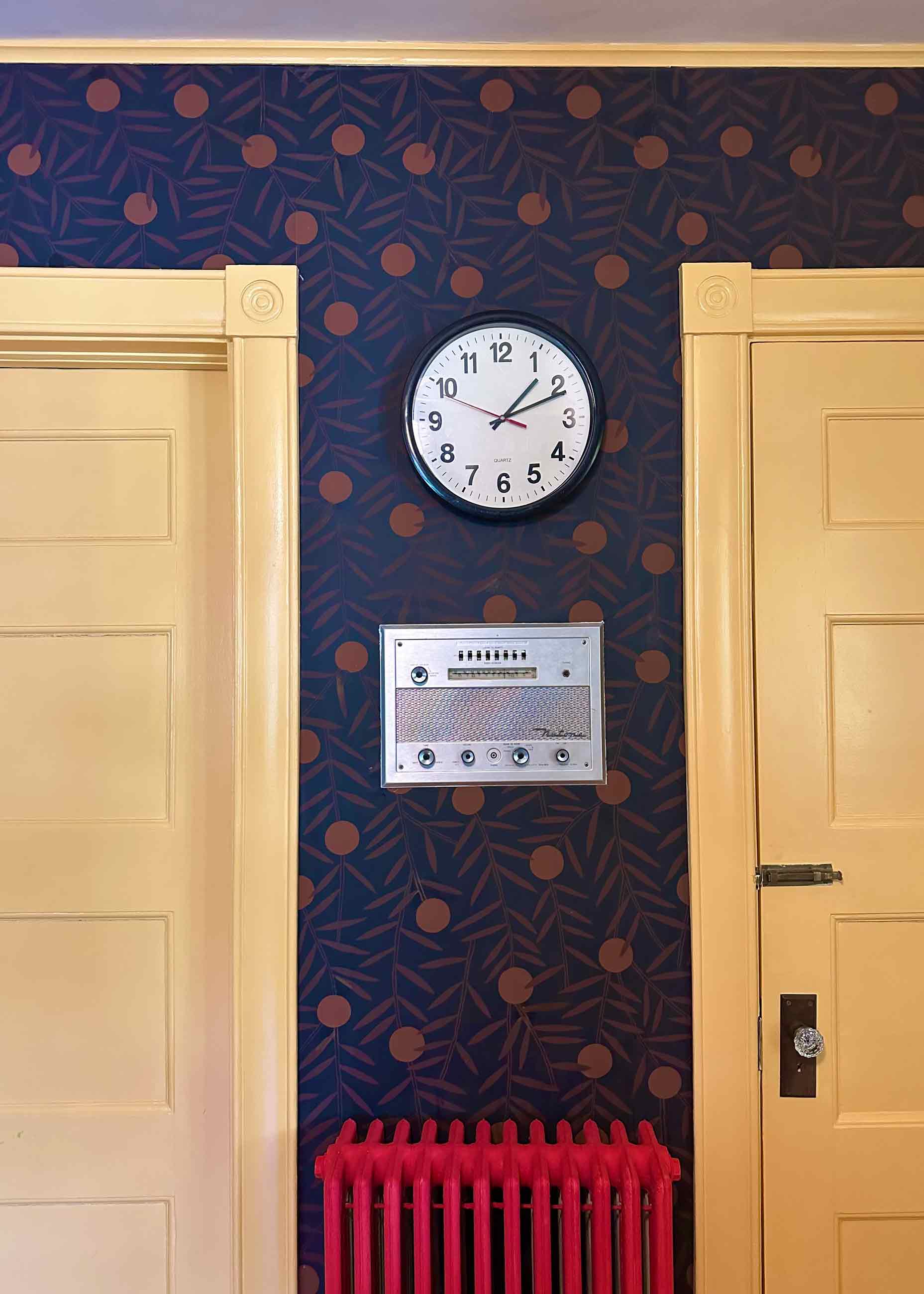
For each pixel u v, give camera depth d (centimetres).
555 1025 159
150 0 153
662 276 165
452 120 165
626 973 159
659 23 159
